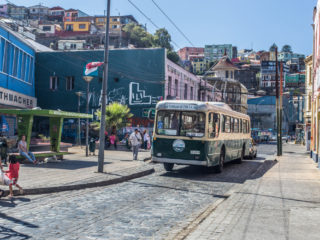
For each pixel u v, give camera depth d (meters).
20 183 10.91
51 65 39.38
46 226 6.66
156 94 36.94
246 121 23.14
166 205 8.98
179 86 41.97
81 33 100.75
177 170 17.33
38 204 8.67
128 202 9.23
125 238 6.02
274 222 6.65
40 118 38.47
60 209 8.17
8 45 29.34
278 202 8.84
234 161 22.36
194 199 9.93
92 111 38.28
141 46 99.50
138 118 36.84
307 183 12.45
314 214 7.41
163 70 36.97
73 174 13.45
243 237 5.60
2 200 9.03
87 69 14.84
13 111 16.45
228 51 174.75
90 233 6.27
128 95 37.62
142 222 7.16
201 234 5.82
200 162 14.72
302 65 140.38
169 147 15.13
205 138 14.76
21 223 6.84
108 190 11.09
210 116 15.17
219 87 66.06
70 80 39.28
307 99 42.94
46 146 19.36
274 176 14.56
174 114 15.24
